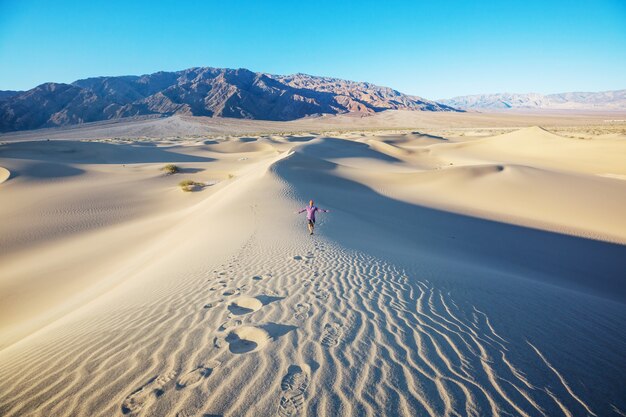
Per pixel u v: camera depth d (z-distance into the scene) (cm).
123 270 1207
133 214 2506
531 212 2327
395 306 564
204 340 435
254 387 331
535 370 375
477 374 360
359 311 537
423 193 2925
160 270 910
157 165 4866
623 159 4166
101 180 3588
